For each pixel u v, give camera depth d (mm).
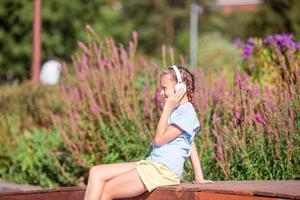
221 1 73312
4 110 17766
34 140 14633
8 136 15859
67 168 13414
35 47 25344
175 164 8672
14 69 35688
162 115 8711
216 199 7980
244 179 10570
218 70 12961
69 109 13109
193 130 8820
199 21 68875
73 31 35938
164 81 8867
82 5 36188
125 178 8641
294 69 11219
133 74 12969
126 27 39438
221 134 11180
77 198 9305
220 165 10664
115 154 12484
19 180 14289
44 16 35375
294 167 10133
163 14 73438
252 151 10570
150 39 72438
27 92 17859
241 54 15023
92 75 13078
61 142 13836
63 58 35938
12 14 35250
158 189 8531
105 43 14156
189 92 8922
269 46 13703
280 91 10758
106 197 8727
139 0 73750
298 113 10367
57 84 18484
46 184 13562
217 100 11898
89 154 12898
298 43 13047
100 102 12797
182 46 61688
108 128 12695
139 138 12336
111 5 42031
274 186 8258
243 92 11031
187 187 8273
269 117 10398
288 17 25672
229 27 62250
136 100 12781
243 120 10883
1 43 35656
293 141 10148
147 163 8656
